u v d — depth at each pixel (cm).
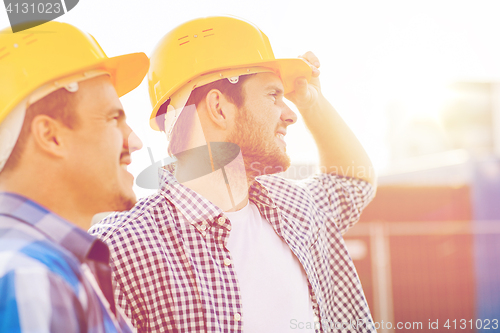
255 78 139
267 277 130
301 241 142
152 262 118
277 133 142
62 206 75
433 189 694
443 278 657
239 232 135
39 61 76
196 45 137
